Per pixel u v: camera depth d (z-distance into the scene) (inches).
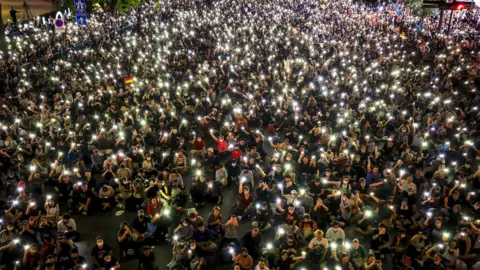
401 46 1389.0
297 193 522.0
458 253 437.4
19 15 1800.0
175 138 683.4
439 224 466.6
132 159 610.5
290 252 427.2
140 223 462.9
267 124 794.8
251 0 2433.6
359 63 1135.6
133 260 454.3
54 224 473.4
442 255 438.0
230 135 670.5
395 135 700.7
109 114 757.3
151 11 1961.1
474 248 455.2
